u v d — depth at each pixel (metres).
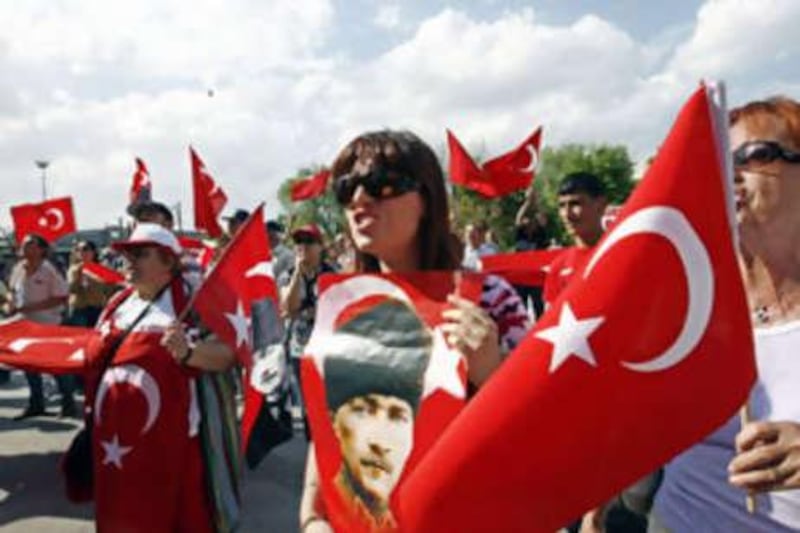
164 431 3.25
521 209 7.05
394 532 1.54
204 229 5.89
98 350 3.42
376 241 1.66
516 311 1.63
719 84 1.24
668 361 1.22
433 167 1.70
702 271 1.23
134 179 7.45
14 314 7.79
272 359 3.32
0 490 5.39
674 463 1.54
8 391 9.56
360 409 1.65
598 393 1.23
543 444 1.24
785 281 1.45
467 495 1.25
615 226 1.28
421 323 1.65
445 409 1.55
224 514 3.34
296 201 8.27
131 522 3.25
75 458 3.63
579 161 63.53
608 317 1.24
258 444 3.66
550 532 1.23
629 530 1.71
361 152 1.67
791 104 1.45
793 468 1.15
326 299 1.76
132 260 3.44
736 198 1.46
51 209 8.14
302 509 1.76
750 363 1.21
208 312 3.14
